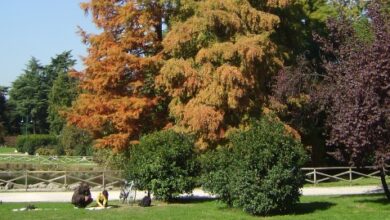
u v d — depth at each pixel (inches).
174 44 995.9
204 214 589.9
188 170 733.3
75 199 674.8
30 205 669.9
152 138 745.0
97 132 1151.6
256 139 600.7
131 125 1059.9
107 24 1096.2
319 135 1187.3
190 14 1067.3
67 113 1116.5
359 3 896.9
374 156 601.9
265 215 583.2
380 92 589.9
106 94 1083.9
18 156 2149.4
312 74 834.8
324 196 794.8
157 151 725.3
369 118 577.9
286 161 587.8
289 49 1125.1
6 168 1791.3
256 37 967.0
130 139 1071.0
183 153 733.3
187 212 606.5
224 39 1000.9
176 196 766.5
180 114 998.4
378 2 649.6
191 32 989.2
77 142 2281.0
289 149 596.1
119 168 1199.6
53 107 3358.8
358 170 1179.3
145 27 1087.0
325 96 699.4
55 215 585.3
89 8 1109.1
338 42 707.4
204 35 991.0
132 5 1080.2
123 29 1111.0
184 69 973.2
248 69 968.3
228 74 935.7
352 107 584.7
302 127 1080.2
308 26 1232.2
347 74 624.1
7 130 4350.4
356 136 580.4
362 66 606.5
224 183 629.0
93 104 1064.8
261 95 995.9
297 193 595.8
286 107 985.5
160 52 1068.5
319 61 1178.0
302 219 548.4
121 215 584.4
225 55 956.6
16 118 4544.8
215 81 956.0
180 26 997.2
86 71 1092.5
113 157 1220.5
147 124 1098.1
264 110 962.1
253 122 729.0
